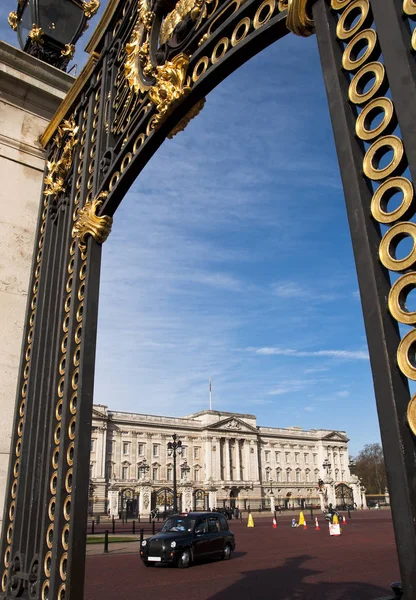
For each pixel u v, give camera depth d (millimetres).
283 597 8117
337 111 1809
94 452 55938
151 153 3215
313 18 2045
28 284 4633
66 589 2781
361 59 1800
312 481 74750
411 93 1554
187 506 38656
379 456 87562
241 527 30438
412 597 1252
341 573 10703
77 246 3682
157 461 61312
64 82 5141
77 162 4262
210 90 2822
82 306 3492
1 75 4820
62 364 3529
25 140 4949
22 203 4785
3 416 4191
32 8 5359
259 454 71562
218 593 8648
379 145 1638
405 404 1406
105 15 4207
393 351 1459
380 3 1744
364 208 1627
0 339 4355
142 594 8641
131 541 19047
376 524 29953
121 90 3756
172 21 3115
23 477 3691
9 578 3404
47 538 3098
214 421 67688
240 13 2516
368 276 1547
